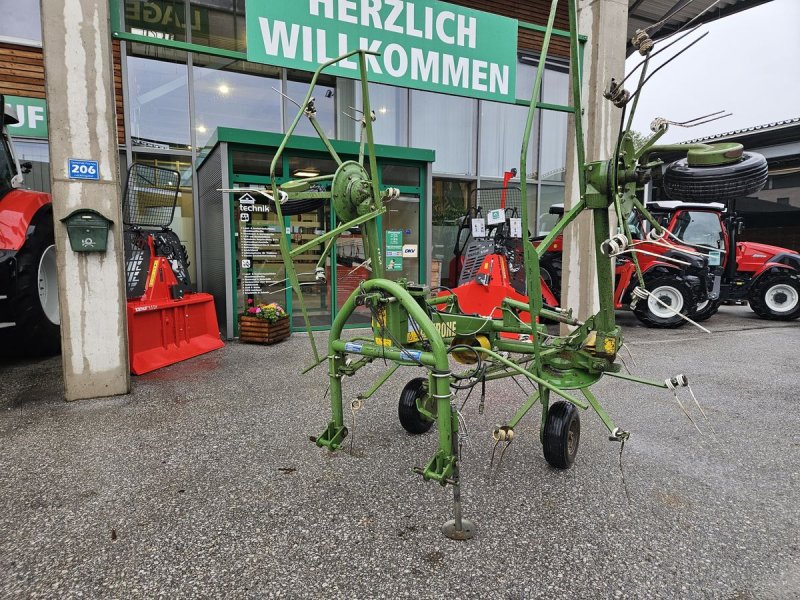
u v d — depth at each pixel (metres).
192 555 1.97
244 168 6.27
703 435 3.27
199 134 7.89
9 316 4.77
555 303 7.27
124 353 3.97
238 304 6.36
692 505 2.38
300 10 4.16
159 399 3.89
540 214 10.74
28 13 7.31
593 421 3.53
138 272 4.95
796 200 17.44
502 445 3.08
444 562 1.94
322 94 8.73
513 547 2.04
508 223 6.95
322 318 6.95
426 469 2.07
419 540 2.08
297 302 6.80
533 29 5.27
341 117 8.91
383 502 2.38
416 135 9.59
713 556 2.00
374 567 1.90
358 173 2.76
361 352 2.43
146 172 5.61
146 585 1.80
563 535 2.13
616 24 5.52
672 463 2.84
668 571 1.90
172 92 7.66
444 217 9.95
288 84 8.41
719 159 2.29
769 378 4.72
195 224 7.82
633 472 2.72
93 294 3.82
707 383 4.53
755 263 8.90
